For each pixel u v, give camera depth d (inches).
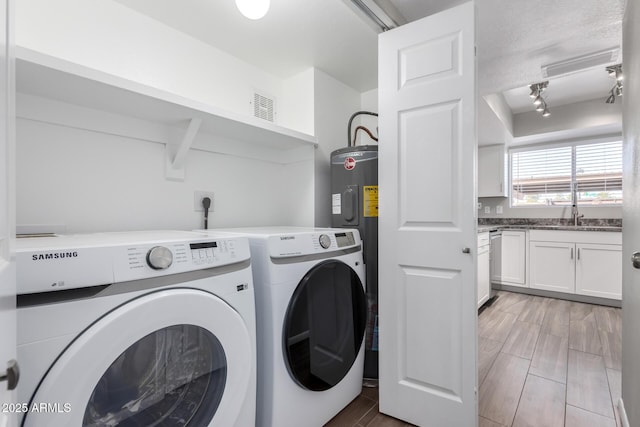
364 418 58.7
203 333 36.1
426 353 56.1
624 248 53.9
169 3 58.6
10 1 18.4
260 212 83.9
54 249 25.9
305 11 62.0
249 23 65.3
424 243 56.4
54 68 38.5
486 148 172.7
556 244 141.7
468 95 52.1
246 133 71.1
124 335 28.4
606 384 69.9
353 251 62.9
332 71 87.0
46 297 25.2
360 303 63.7
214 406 36.7
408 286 58.2
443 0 58.4
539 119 149.7
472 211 52.1
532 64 82.7
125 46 58.9
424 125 56.4
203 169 70.9
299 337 48.9
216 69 74.1
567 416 58.8
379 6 56.5
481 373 75.1
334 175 76.8
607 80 119.7
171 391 34.1
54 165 50.0
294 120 88.5
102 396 28.9
